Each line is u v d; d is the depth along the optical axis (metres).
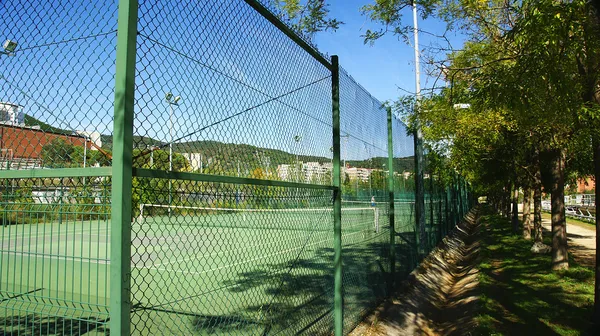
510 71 4.60
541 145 9.67
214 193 2.57
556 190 9.49
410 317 6.33
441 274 10.35
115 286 1.81
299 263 3.99
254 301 4.12
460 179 23.23
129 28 1.88
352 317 5.11
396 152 7.94
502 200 27.98
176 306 5.21
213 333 3.84
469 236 20.95
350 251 5.20
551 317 5.86
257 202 3.07
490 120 8.88
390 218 7.12
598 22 4.11
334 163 4.41
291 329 3.90
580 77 5.04
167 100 2.13
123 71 1.85
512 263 10.21
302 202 3.83
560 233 9.30
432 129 9.46
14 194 2.58
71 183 2.31
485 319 5.77
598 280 5.18
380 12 7.06
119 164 1.83
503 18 6.93
